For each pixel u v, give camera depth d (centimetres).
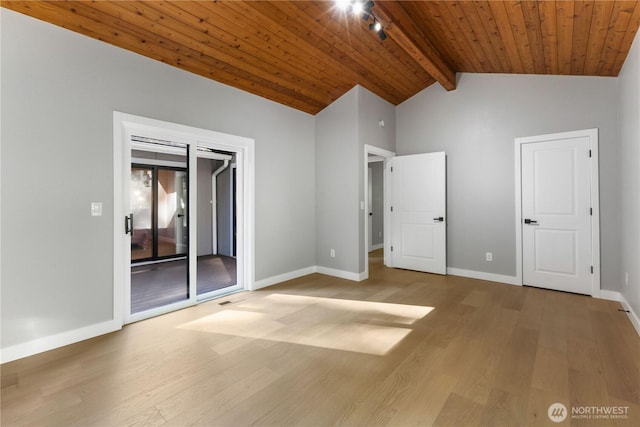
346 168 444
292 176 444
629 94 293
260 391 181
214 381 191
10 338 218
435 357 220
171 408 167
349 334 258
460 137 459
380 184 714
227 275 468
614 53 299
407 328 270
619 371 199
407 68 425
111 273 267
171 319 293
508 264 420
